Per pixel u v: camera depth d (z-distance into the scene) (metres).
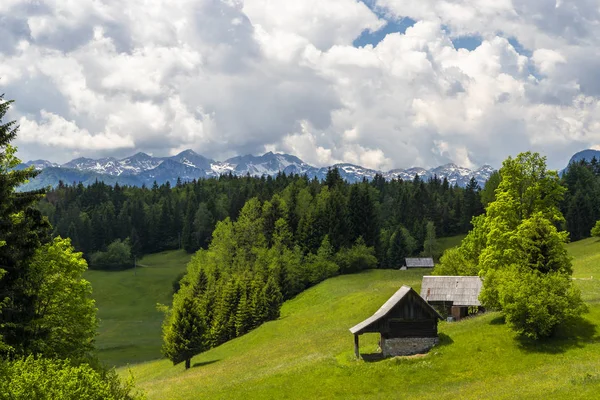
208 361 75.31
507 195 63.50
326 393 43.31
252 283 98.31
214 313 96.12
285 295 118.38
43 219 38.97
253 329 92.00
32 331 34.97
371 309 78.62
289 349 66.38
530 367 41.97
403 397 39.78
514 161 64.06
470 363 45.00
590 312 50.38
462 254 87.62
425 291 67.00
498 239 61.56
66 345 39.09
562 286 46.91
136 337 117.38
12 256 33.91
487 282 52.94
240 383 49.28
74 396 19.55
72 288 41.00
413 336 51.22
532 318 45.06
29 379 19.27
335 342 63.91
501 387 37.12
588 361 40.06
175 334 73.56
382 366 46.84
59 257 39.84
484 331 51.03
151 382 63.44
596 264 85.75
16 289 34.69
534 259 53.25
